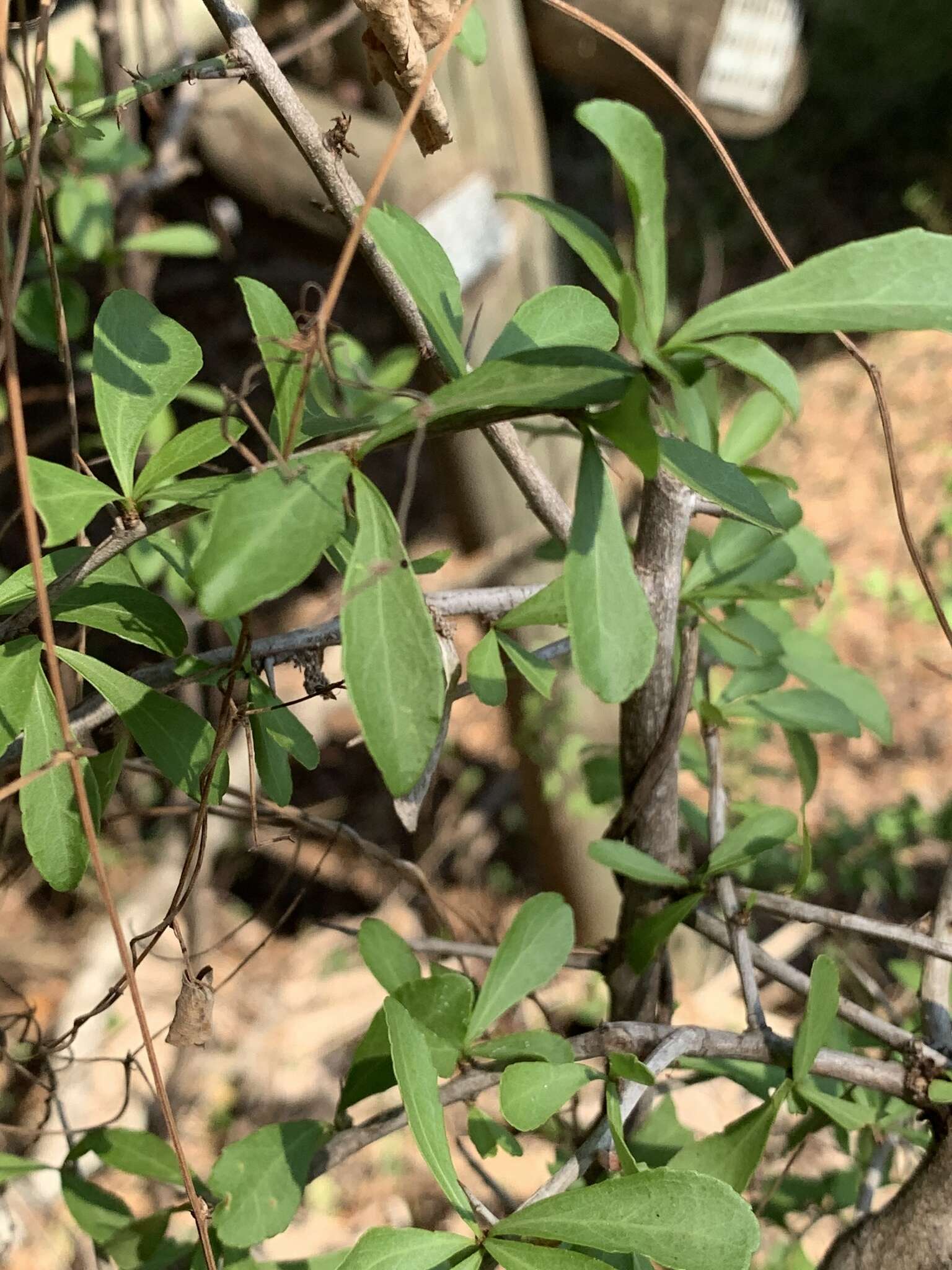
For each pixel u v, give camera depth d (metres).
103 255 0.61
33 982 1.03
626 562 0.21
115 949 0.88
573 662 0.20
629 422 0.20
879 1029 0.30
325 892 1.17
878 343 1.58
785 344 1.66
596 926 0.94
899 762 1.14
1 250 0.23
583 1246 0.27
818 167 2.01
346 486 0.21
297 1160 0.30
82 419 0.57
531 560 0.88
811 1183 0.42
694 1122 0.63
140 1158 0.34
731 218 1.95
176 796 0.84
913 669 1.21
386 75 0.26
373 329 1.52
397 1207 0.82
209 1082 0.93
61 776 0.26
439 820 1.19
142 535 0.25
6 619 0.30
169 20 0.63
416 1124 0.24
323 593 1.24
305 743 0.30
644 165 0.21
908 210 1.92
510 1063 0.30
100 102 0.27
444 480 0.89
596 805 0.47
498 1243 0.23
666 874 0.32
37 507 0.24
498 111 0.76
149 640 0.27
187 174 0.70
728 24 0.78
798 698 0.37
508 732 0.95
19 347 1.25
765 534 0.33
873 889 0.85
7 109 0.25
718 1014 0.77
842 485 1.41
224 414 0.22
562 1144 0.42
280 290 1.60
